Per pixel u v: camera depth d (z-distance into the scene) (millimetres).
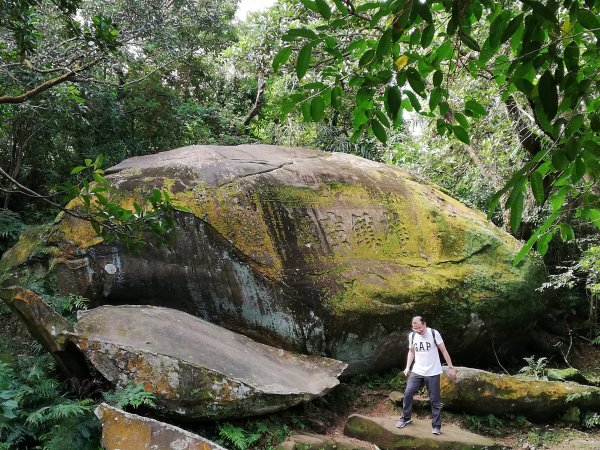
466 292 6707
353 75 2082
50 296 5215
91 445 3824
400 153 9938
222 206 5793
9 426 3672
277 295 5754
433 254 6863
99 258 5406
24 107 6316
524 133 7926
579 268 7875
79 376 4445
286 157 7078
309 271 5969
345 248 6348
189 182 5863
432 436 4980
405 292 6266
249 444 4344
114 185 5652
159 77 10867
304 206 6305
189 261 5562
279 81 9477
